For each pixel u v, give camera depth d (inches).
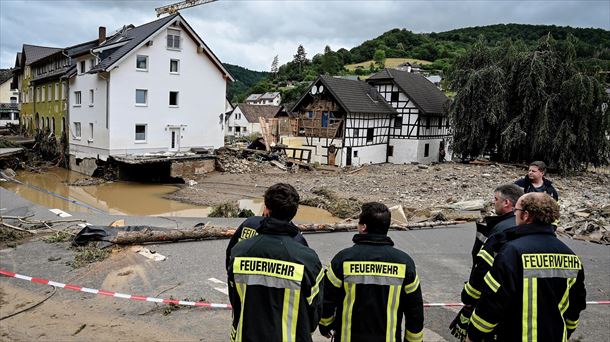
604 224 469.4
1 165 1204.5
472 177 959.6
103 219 467.2
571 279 122.3
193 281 283.9
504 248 125.7
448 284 295.9
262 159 1267.2
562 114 1090.7
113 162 1113.4
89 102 1191.6
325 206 714.8
